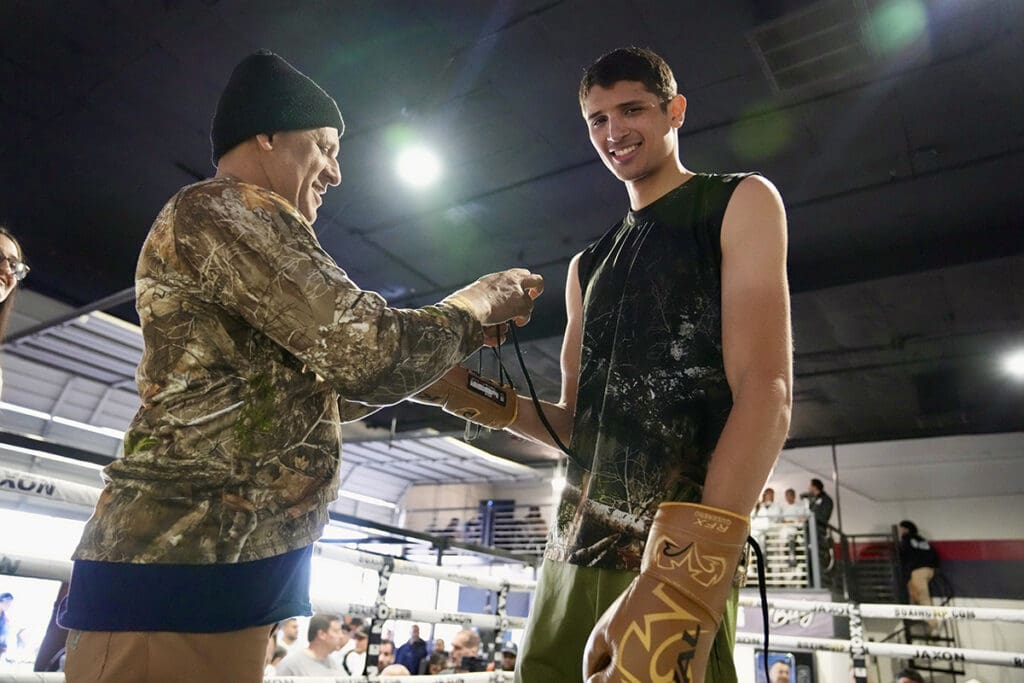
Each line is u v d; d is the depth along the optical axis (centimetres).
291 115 94
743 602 334
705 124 526
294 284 79
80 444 964
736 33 440
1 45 491
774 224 90
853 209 610
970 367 859
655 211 102
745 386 81
